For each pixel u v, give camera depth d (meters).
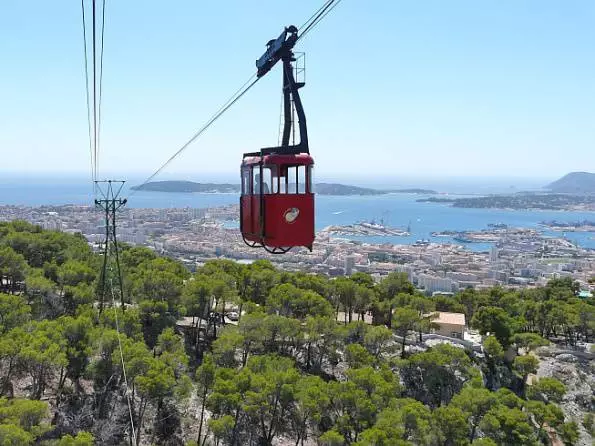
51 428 39.62
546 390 67.25
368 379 52.09
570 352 85.06
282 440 51.09
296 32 20.23
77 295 61.69
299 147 21.14
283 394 48.88
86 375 49.91
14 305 54.00
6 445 33.19
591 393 74.31
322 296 78.88
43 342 45.91
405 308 73.94
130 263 85.38
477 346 79.69
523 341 79.38
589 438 64.12
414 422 47.56
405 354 72.50
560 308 93.25
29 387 50.09
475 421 55.47
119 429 47.00
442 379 65.25
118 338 48.88
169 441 48.81
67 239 88.81
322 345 67.12
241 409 49.72
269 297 71.44
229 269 83.94
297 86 21.03
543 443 59.19
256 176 21.73
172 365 50.91
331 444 45.25
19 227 91.81
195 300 65.25
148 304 62.78
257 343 64.19
